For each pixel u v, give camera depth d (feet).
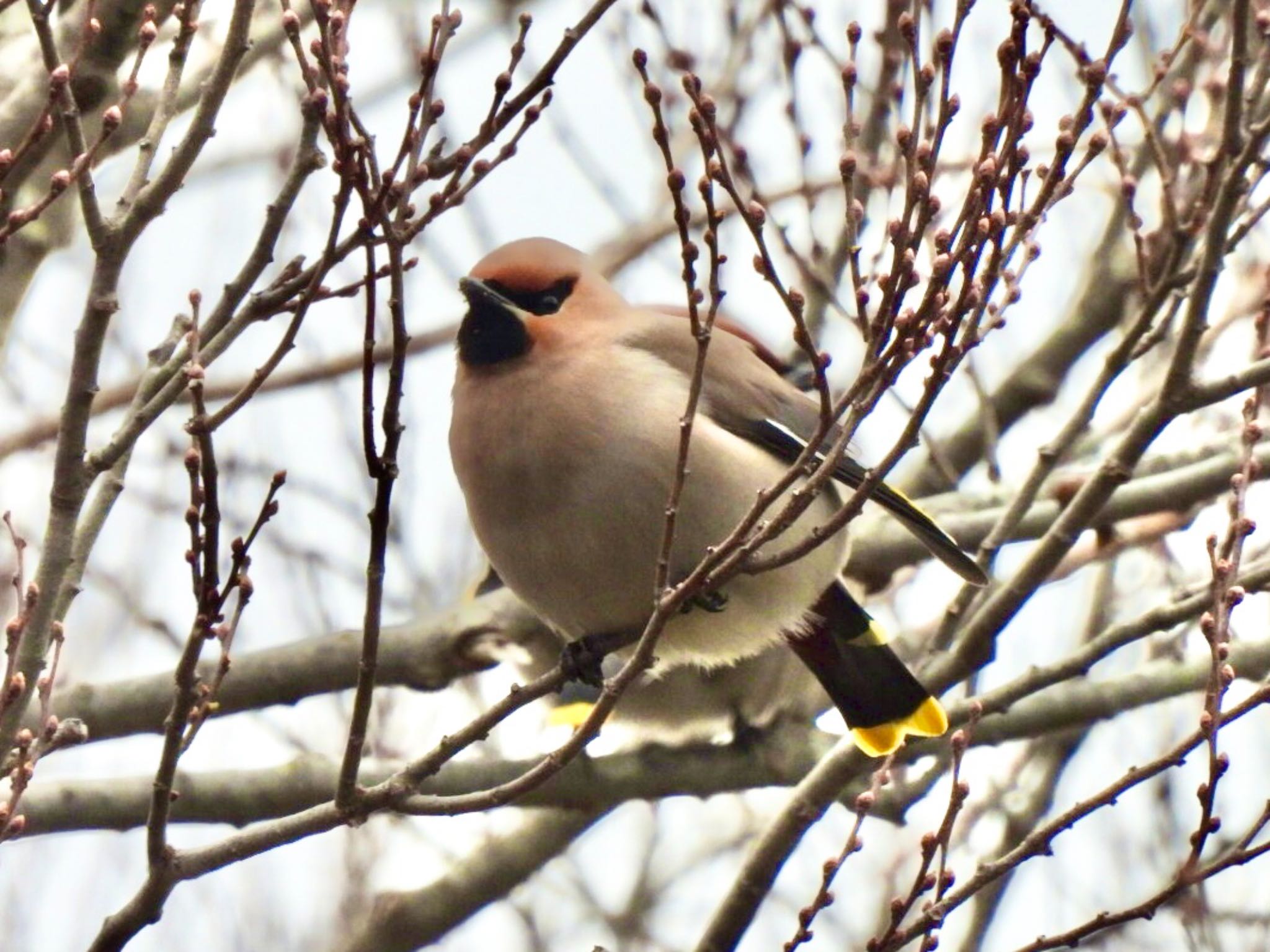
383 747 45.47
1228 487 39.42
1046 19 23.52
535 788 25.85
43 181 31.94
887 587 44.34
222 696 38.63
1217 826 25.77
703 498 32.81
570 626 34.96
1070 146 23.89
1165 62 32.19
